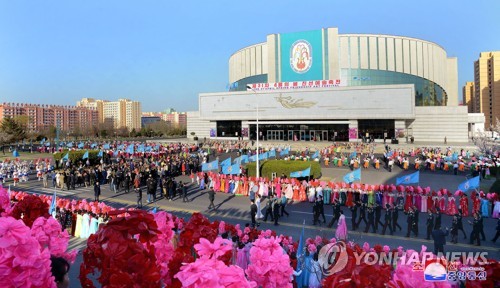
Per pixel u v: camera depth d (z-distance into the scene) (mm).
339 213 19016
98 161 47219
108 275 3404
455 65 89375
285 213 21172
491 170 33125
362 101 63406
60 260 3959
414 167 40250
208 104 76375
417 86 75438
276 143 64375
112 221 3764
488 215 20047
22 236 3281
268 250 4797
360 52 72750
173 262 4324
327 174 36625
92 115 171125
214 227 5430
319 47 72688
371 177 34625
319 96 66312
